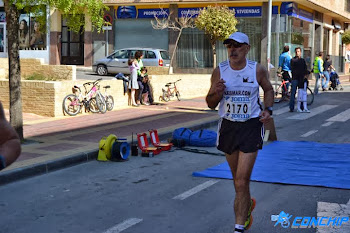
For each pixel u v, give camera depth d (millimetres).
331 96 21625
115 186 7098
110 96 16062
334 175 7566
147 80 17688
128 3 33219
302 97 16156
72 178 7625
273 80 30781
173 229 5172
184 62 33062
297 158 8953
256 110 4883
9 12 9719
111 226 5281
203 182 7281
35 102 14266
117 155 8891
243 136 4793
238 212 4691
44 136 10789
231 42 4754
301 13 33156
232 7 31875
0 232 5117
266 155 9250
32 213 5789
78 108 14719
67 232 5109
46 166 7977
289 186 6953
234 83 4848
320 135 11867
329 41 41969
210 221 5434
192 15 32281
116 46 34062
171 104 18172
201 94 22453
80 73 29656
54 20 33875
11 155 2477
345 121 14180
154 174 7887
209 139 10359
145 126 12555
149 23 33281
